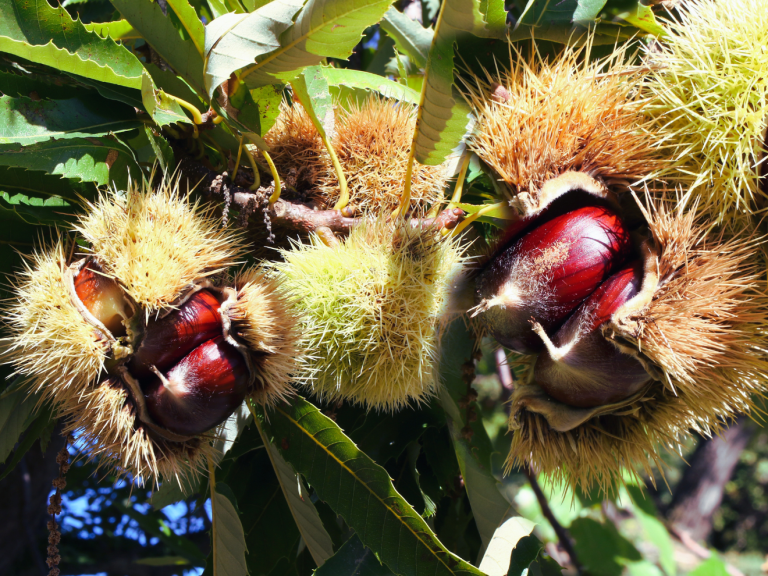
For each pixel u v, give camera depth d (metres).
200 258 0.22
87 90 0.25
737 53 0.24
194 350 0.22
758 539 2.02
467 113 0.23
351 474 0.25
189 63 0.24
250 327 0.22
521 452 0.26
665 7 0.31
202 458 0.24
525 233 0.25
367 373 0.25
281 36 0.23
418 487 0.29
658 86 0.25
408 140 0.27
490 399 0.70
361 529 0.24
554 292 0.24
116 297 0.21
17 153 0.22
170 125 0.25
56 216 0.24
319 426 0.25
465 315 0.27
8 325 0.22
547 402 0.25
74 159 0.23
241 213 0.25
